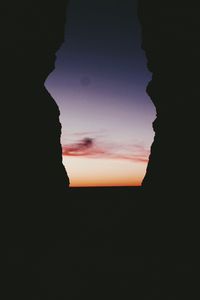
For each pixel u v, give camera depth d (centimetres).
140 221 1350
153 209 1292
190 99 1260
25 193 1148
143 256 1087
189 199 1187
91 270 1002
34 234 1109
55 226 1219
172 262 1009
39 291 851
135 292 864
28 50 1226
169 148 1313
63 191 1317
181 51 1277
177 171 1262
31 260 995
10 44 1176
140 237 1266
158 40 1336
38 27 1241
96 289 882
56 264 1005
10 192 1110
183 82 1279
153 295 842
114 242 1295
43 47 1272
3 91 1160
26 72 1230
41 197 1195
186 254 1045
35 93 1269
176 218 1189
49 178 1252
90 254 1132
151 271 975
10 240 1028
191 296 820
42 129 1264
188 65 1263
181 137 1276
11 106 1177
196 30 1245
